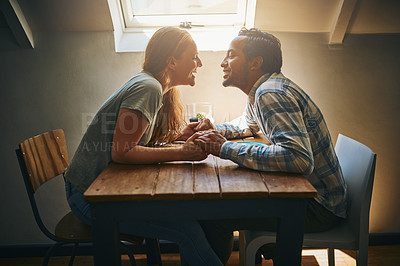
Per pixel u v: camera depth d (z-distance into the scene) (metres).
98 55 1.93
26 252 2.15
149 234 1.26
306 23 1.89
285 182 1.08
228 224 1.31
